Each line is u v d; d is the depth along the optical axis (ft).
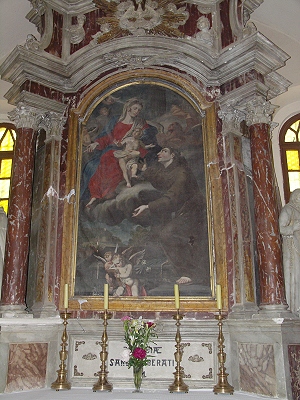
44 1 19.17
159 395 13.20
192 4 19.26
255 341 14.15
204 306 15.62
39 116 18.15
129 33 18.90
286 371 13.26
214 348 15.08
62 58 19.01
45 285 16.19
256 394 13.78
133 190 17.38
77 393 13.62
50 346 15.40
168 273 16.20
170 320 15.28
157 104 18.49
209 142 17.46
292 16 21.98
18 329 14.71
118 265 16.44
